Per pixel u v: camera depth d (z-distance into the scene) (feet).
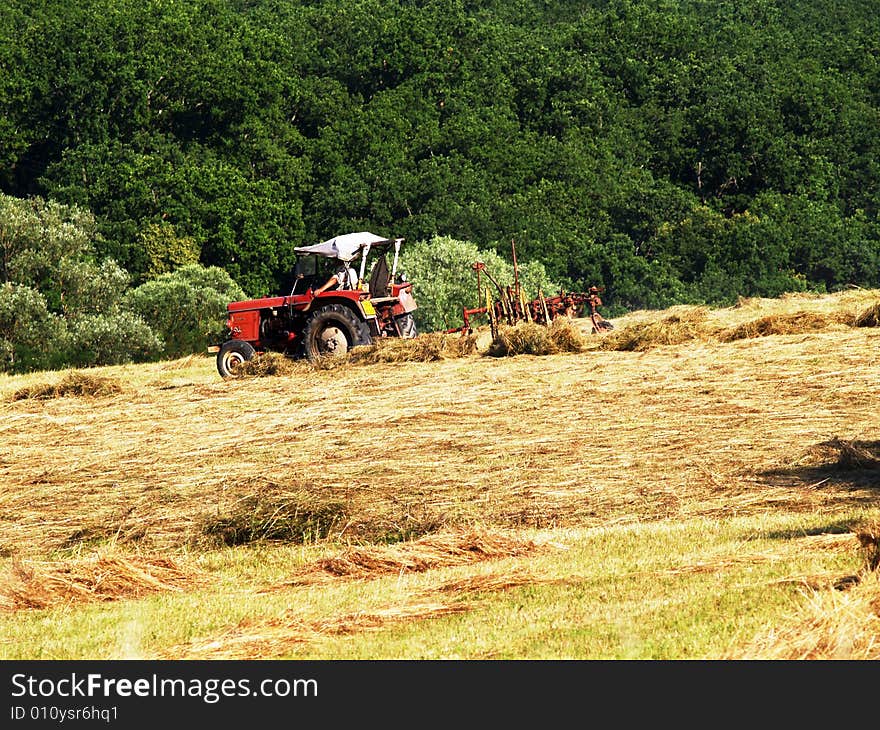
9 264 513.04
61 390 259.80
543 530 118.32
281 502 132.05
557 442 161.68
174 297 520.42
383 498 136.67
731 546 100.94
